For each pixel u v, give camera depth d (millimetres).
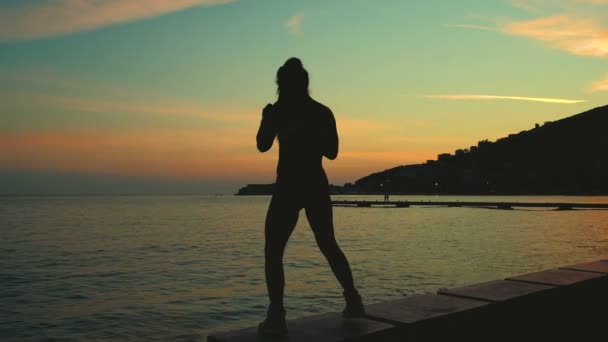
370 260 23516
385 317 3307
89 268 21719
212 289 16016
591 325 4684
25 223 63281
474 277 18047
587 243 32812
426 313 3404
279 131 3295
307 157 3270
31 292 15656
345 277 3402
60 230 49812
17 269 21438
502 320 3816
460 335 3496
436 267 20859
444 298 3906
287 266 21453
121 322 11594
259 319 11852
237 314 12359
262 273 19766
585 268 5387
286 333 2998
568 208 92688
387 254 26312
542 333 4145
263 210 120875
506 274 18844
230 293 15250
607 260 6055
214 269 21109
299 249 29359
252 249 30281
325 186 3363
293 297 14289
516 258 24281
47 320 11805
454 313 3443
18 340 10156
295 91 3328
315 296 14430
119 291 15766
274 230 3195
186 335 10484
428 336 3303
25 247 32031
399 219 70125
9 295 15156
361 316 3381
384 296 14312
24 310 12930
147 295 15023
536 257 24719
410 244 32531
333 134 3396
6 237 40750
